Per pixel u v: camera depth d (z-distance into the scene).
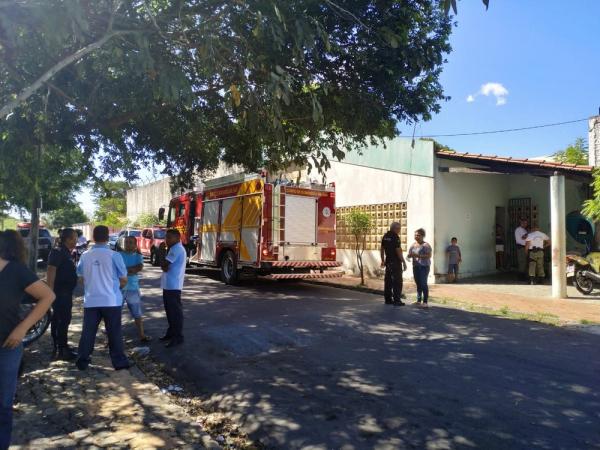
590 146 14.61
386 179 15.73
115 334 5.85
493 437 3.88
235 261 13.59
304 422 4.26
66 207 19.38
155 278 15.72
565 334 7.50
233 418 4.50
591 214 11.66
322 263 13.43
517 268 15.88
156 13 5.89
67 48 6.00
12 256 3.47
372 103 7.57
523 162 12.73
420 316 8.95
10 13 3.91
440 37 7.64
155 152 10.20
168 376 5.89
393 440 3.87
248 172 11.76
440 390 4.96
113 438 3.98
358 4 6.84
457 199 14.77
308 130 7.91
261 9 5.40
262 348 6.72
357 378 5.38
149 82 6.66
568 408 4.46
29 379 5.48
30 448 3.78
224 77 5.84
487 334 7.48
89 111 7.25
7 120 6.30
